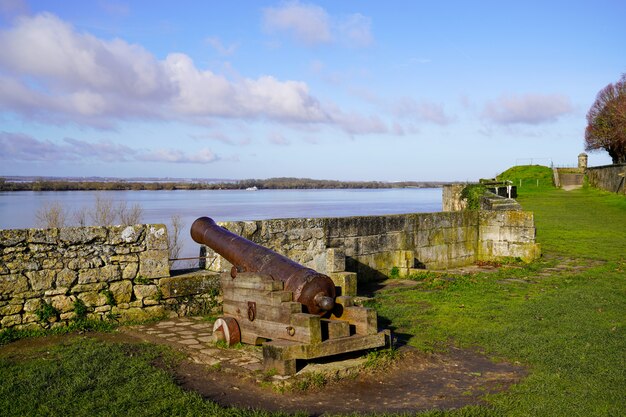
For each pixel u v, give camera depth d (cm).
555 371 639
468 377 638
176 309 911
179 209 6144
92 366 623
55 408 507
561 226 2430
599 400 547
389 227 1357
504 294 1116
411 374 646
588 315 907
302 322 633
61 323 806
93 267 841
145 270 888
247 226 1062
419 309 970
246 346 724
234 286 741
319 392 586
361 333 677
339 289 718
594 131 6438
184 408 514
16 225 3312
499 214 1630
